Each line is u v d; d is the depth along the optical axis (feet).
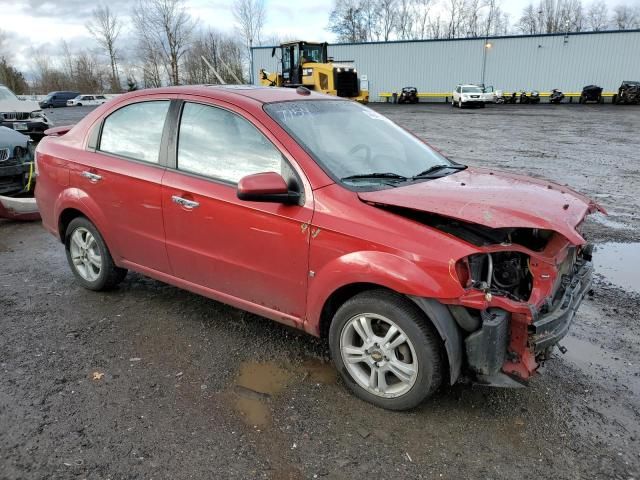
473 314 8.90
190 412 9.73
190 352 11.85
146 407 9.85
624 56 136.98
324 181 10.08
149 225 12.67
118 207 13.20
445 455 8.71
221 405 9.95
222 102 11.63
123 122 13.42
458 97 126.00
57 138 15.10
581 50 140.77
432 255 8.67
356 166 10.87
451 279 8.50
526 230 9.93
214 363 11.40
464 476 8.26
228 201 11.05
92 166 13.61
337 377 10.91
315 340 12.44
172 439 9.00
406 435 9.18
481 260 9.06
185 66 188.44
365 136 12.22
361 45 164.96
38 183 15.29
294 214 10.12
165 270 12.87
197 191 11.55
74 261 15.10
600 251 19.40
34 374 10.87
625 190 29.66
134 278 16.11
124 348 12.00
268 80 90.53
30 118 47.42
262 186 9.64
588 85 140.97
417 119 86.94
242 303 11.60
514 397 10.27
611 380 10.93
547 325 8.82
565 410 9.89
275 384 10.66
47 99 167.12
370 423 9.49
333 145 11.18
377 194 9.75
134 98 13.30
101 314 13.67
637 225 22.70
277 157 10.62
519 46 146.61
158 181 12.25
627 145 50.19
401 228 9.09
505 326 8.80
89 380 10.70
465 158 41.88
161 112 12.64
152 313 13.76
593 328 13.29
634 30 134.10
